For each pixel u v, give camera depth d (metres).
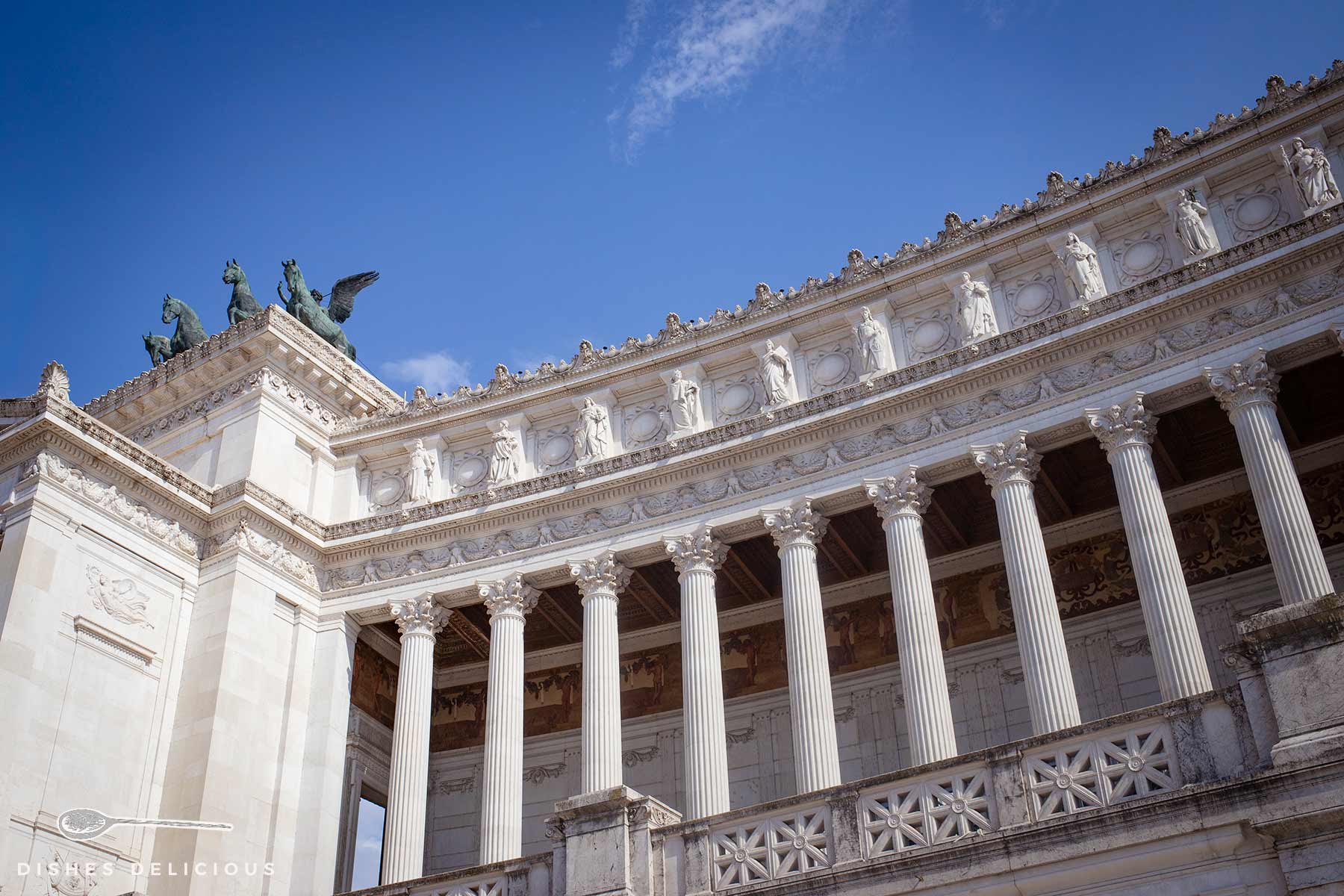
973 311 41.41
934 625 37.34
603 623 41.72
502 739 41.19
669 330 46.03
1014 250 42.00
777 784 45.56
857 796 22.33
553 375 47.03
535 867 24.81
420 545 45.81
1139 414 37.09
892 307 43.34
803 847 22.39
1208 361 36.88
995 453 38.56
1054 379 38.84
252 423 46.59
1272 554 33.94
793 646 38.56
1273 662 18.61
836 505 40.88
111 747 38.62
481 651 51.53
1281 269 36.62
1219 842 18.45
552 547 43.88
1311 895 17.11
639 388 46.31
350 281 56.50
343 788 47.06
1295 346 35.91
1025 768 20.94
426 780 43.69
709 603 40.84
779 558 43.22
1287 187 38.94
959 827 21.19
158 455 49.00
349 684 44.81
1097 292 39.75
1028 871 19.88
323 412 49.56
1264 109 39.19
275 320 47.91
